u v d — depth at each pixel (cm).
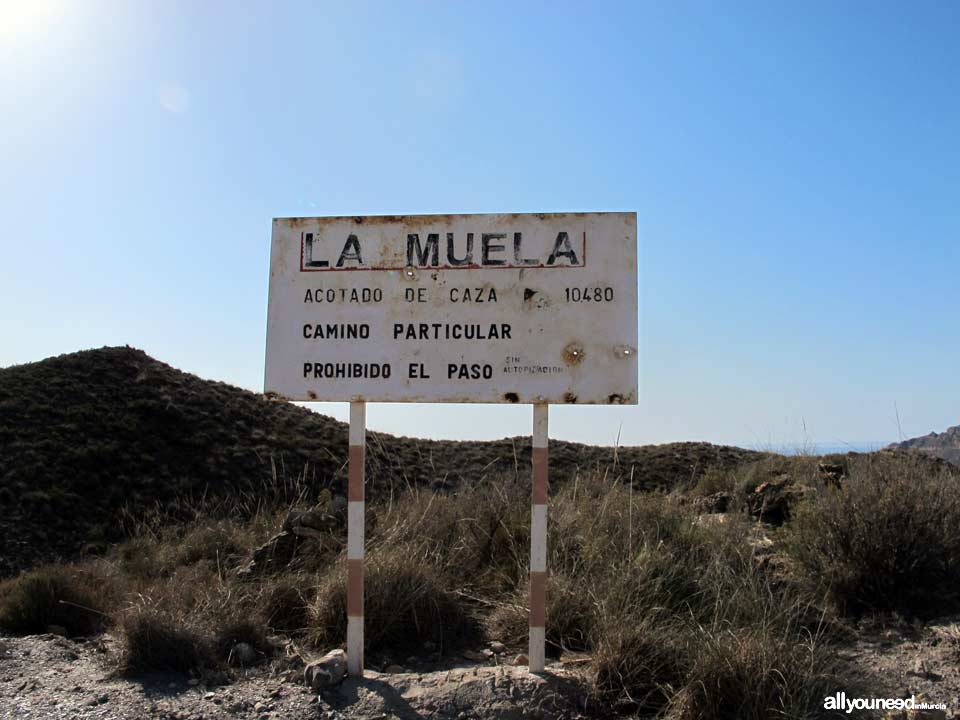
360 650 570
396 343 604
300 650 632
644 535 733
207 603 675
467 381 595
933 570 659
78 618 753
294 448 3000
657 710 506
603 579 668
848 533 682
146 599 673
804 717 456
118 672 581
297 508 968
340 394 605
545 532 568
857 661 545
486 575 785
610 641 548
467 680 534
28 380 2864
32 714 505
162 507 2236
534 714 498
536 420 588
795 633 574
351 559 579
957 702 482
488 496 930
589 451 3622
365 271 612
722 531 783
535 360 591
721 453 3653
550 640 621
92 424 2641
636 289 589
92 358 3161
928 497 698
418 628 657
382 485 2536
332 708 517
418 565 704
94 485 2250
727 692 484
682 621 587
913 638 589
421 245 609
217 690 549
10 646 656
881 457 871
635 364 584
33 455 2298
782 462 1195
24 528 1888
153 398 3003
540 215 601
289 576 764
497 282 600
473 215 607
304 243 621
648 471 3262
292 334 614
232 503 2119
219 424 2989
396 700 519
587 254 595
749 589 628
